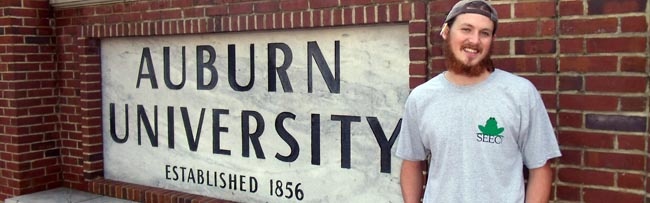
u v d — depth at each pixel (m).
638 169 3.16
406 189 3.08
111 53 5.75
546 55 3.37
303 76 4.57
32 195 5.89
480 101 2.71
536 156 2.73
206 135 5.16
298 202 4.69
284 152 4.73
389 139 4.19
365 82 4.27
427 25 3.85
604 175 3.26
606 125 3.23
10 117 5.89
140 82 5.55
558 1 3.32
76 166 6.04
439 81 2.85
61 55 6.05
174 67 5.30
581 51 3.27
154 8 5.23
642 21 3.10
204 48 5.09
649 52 3.10
